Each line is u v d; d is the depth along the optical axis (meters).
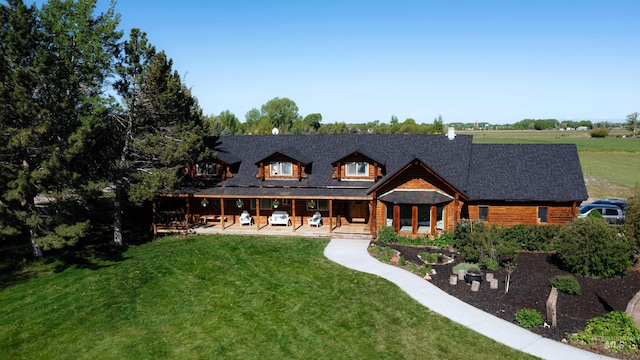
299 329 16.61
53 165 21.69
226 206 33.28
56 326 17.34
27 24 22.06
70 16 26.34
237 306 18.70
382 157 32.31
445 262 23.64
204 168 32.53
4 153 22.67
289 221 32.56
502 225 29.03
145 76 26.97
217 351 15.24
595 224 21.62
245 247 26.84
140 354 15.17
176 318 17.78
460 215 29.44
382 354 14.80
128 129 28.41
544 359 14.22
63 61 23.88
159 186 27.12
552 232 25.83
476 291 19.64
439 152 32.06
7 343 16.17
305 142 34.88
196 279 21.84
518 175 29.59
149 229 32.16
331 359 14.59
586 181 56.34
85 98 26.14
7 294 20.66
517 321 16.64
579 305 18.09
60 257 25.50
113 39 27.52
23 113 21.36
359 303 18.62
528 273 21.88
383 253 24.81
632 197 24.30
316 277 21.66
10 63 22.42
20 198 21.67
